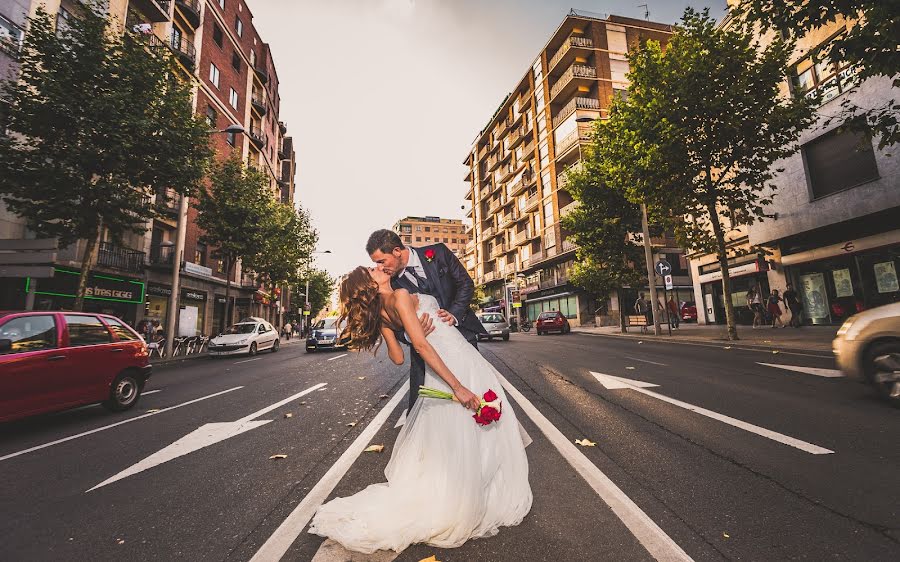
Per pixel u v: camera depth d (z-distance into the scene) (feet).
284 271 95.20
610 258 70.59
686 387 19.85
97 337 19.11
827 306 49.85
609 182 48.98
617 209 68.33
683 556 6.40
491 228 182.39
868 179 43.50
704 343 42.78
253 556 6.78
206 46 89.15
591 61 116.78
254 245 71.61
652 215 47.67
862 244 44.83
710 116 38.70
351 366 35.76
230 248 69.26
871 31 19.86
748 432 12.54
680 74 38.32
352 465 10.91
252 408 19.27
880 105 41.34
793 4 22.33
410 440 7.79
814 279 51.49
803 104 36.83
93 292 60.13
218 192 69.41
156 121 38.55
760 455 10.64
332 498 8.89
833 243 47.93
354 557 6.59
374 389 23.18
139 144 37.58
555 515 7.89
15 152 34.60
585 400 17.98
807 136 49.08
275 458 11.87
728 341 41.16
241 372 35.12
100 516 8.61
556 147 120.98
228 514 8.48
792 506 7.95
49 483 10.63
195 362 48.65
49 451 13.60
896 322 14.99
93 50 36.32
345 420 16.19
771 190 54.08
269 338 63.05
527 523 7.62
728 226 64.80
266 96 125.80
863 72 21.62
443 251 10.00
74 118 35.09
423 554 6.63
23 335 16.26
